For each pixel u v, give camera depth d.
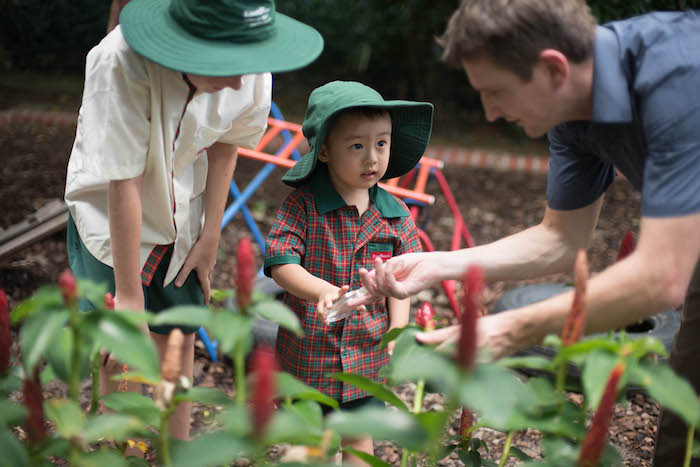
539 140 7.21
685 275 1.35
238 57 1.67
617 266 1.37
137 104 1.82
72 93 7.68
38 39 8.75
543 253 1.89
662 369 1.08
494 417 0.93
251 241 4.60
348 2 8.18
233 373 3.13
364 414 1.03
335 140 2.11
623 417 2.82
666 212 1.34
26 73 8.33
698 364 1.82
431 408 2.88
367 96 2.07
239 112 2.01
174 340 1.15
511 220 5.18
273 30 1.77
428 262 1.87
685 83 1.35
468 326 0.95
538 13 1.35
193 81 1.79
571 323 1.13
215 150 2.18
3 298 1.15
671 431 1.90
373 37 8.14
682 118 1.34
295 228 2.17
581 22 1.39
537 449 2.61
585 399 1.23
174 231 2.06
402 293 1.85
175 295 2.19
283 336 2.24
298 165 2.22
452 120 7.66
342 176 2.14
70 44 8.84
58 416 1.08
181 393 1.21
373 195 2.27
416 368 0.98
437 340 1.37
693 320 1.79
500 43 1.38
